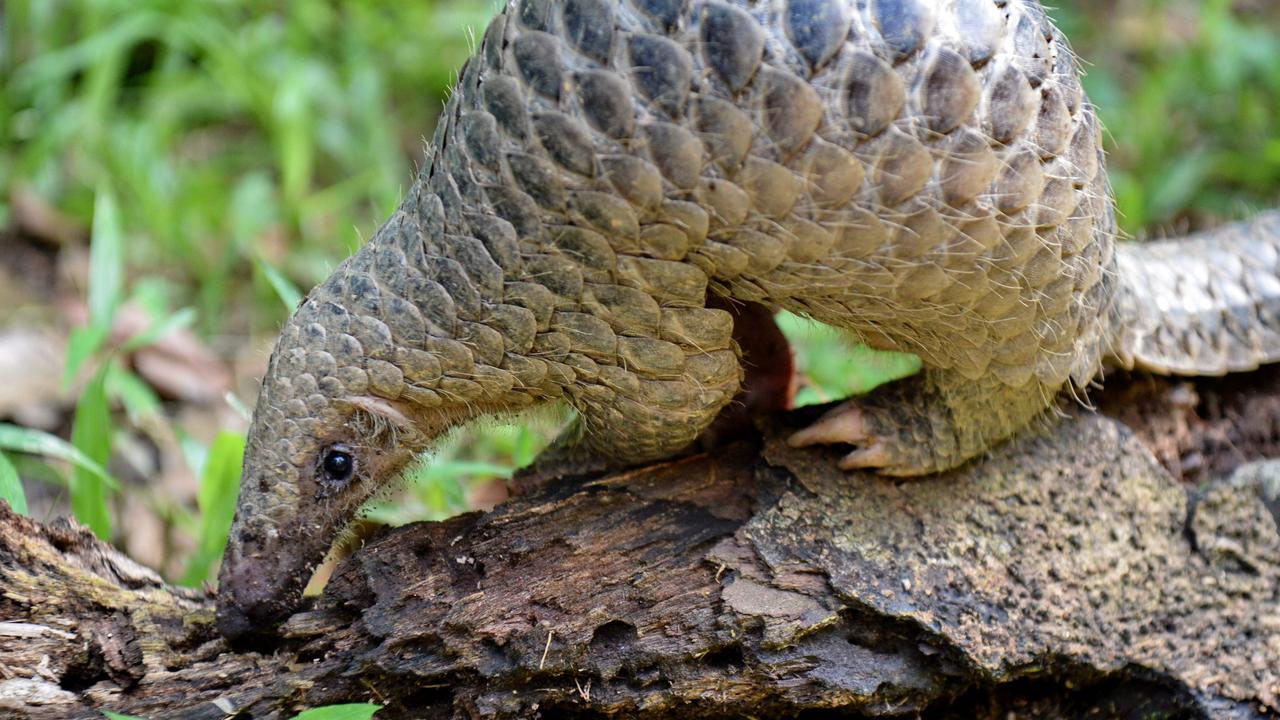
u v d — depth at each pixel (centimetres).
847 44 134
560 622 140
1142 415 151
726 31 134
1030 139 137
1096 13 245
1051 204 138
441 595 141
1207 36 215
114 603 142
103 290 161
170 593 144
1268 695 144
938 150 136
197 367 177
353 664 140
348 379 141
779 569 142
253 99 196
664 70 135
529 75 136
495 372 141
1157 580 145
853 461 144
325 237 190
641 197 136
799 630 141
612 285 138
